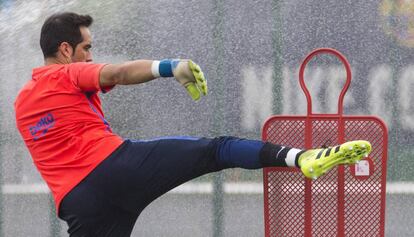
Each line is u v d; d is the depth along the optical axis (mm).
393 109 25219
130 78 12141
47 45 13336
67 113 12719
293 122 14945
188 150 12648
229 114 24266
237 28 24062
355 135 14812
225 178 24047
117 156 12648
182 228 23453
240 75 24172
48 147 12836
